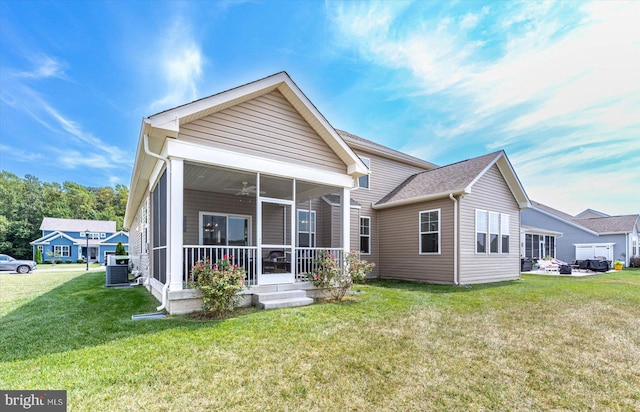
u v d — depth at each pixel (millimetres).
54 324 4883
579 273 15953
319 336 4324
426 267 10789
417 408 2617
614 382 3121
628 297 7785
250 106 6684
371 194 12812
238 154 6402
